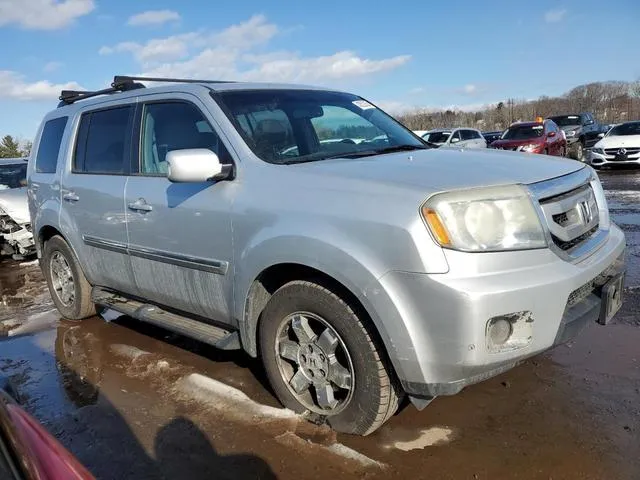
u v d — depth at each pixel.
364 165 3.06
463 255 2.48
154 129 3.99
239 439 3.08
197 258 3.50
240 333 3.38
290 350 3.15
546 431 2.98
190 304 3.73
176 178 3.12
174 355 4.36
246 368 4.01
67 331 5.13
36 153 5.51
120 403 3.62
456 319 2.45
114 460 2.99
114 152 4.34
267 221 3.04
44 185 5.16
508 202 2.61
